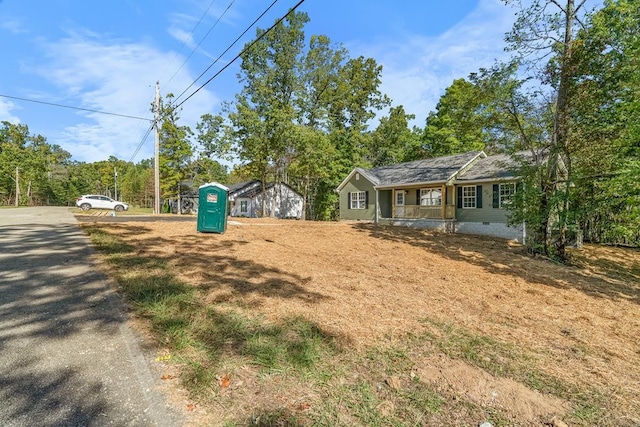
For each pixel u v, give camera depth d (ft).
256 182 111.55
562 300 20.10
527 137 38.65
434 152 95.96
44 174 153.99
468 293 19.57
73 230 29.12
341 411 7.75
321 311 14.08
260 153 79.97
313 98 94.84
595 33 30.91
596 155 32.91
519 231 46.52
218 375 8.62
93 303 12.51
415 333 12.83
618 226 32.32
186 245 25.35
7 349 9.14
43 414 6.80
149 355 9.27
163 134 96.27
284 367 9.34
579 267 31.78
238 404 7.59
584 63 31.40
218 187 32.81
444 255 32.55
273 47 85.25
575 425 8.17
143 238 26.96
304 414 7.50
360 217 73.00
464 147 88.94
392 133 109.70
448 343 12.18
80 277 15.38
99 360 8.87
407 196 64.90
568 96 33.14
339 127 104.42
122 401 7.36
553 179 33.32
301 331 11.76
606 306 19.71
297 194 115.55
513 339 13.24
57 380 7.92
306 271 20.89
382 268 24.16
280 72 86.53
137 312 11.95
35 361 8.64
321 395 8.32
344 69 96.12
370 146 110.52
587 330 15.26
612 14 31.19
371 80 103.91
